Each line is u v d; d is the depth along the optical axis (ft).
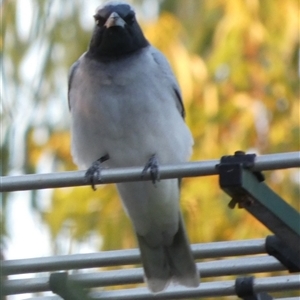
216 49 40.24
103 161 28.55
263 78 39.75
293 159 19.86
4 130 36.42
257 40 40.24
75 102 28.22
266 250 23.18
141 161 28.22
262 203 20.20
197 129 39.06
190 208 37.93
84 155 28.43
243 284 23.72
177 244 27.89
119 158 28.27
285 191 39.01
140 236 28.27
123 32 28.35
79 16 40.22
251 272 23.79
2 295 16.17
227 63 39.96
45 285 23.03
